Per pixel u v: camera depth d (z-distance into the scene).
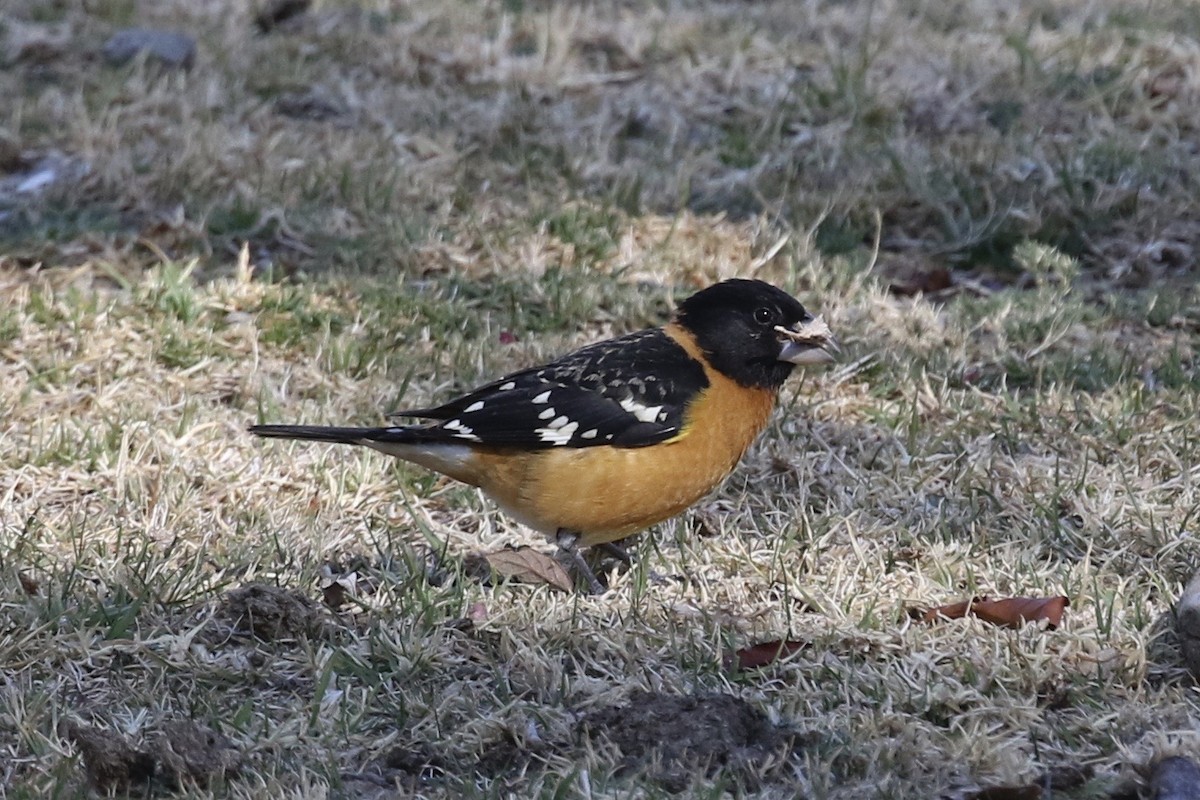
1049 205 14.05
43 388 11.41
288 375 11.64
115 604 8.55
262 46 17.56
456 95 16.42
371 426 10.92
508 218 14.01
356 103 16.14
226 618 8.58
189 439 10.65
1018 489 10.20
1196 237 13.85
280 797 6.93
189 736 7.26
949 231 14.05
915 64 16.66
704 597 9.05
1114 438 10.76
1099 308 13.06
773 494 10.34
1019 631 8.47
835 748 7.41
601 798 6.95
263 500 10.08
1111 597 8.70
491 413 8.95
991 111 15.88
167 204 14.13
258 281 12.87
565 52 17.34
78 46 17.41
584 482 8.95
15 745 7.43
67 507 9.94
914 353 12.15
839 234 14.08
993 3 19.00
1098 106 15.77
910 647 8.36
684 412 8.98
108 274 13.10
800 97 15.99
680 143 15.60
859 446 10.74
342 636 8.52
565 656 8.38
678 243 13.62
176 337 11.95
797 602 9.02
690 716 7.54
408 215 13.94
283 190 14.18
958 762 7.33
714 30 17.95
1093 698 7.88
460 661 8.27
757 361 9.23
